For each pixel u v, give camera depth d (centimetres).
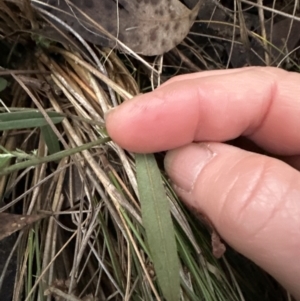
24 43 12
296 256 8
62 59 12
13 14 11
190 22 11
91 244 10
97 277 11
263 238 9
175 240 9
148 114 9
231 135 10
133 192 11
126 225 10
